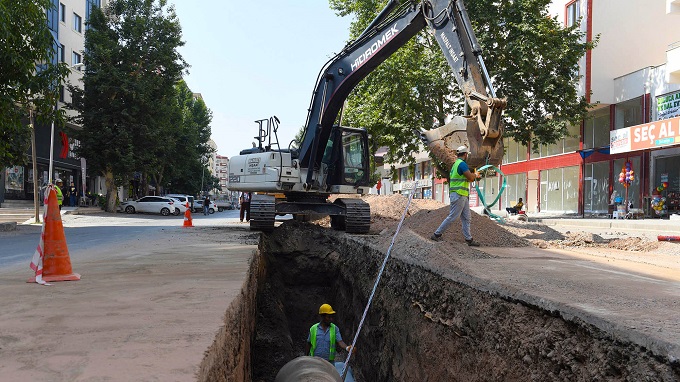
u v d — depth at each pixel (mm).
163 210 38906
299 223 15477
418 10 10781
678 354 3064
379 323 9039
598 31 27812
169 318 4066
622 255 8977
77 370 2773
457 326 5922
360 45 12984
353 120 27500
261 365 10430
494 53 23359
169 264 7750
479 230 10734
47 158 36781
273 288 13281
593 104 26281
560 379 4031
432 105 25078
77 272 6867
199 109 62438
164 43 35031
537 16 23484
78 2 41188
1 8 13617
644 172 25406
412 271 7770
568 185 31406
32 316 4129
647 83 25516
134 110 34000
